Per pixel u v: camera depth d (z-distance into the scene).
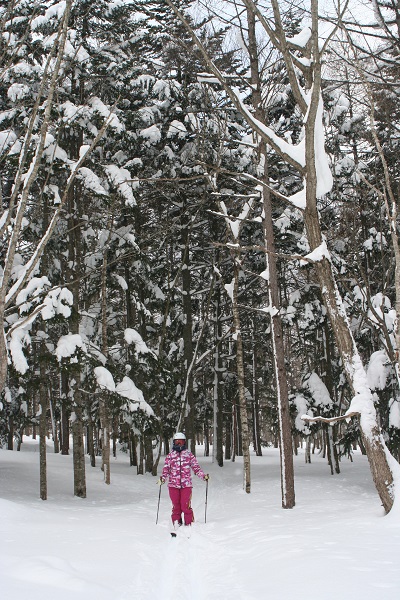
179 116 17.86
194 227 20.19
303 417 7.26
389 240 12.26
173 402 20.39
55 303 11.48
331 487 13.47
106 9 13.99
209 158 15.60
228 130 16.17
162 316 22.34
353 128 14.13
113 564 5.16
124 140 15.53
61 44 4.19
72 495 13.56
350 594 3.67
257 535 6.82
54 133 12.34
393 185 11.30
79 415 13.67
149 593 4.37
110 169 13.76
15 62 12.34
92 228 17.05
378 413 14.29
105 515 9.51
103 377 13.09
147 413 13.80
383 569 4.32
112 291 21.67
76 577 4.32
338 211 14.86
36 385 12.48
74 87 13.67
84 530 7.17
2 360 4.15
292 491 10.03
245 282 20.89
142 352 15.57
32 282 11.35
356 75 9.38
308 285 17.75
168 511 10.79
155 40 16.84
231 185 16.86
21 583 4.01
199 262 22.50
